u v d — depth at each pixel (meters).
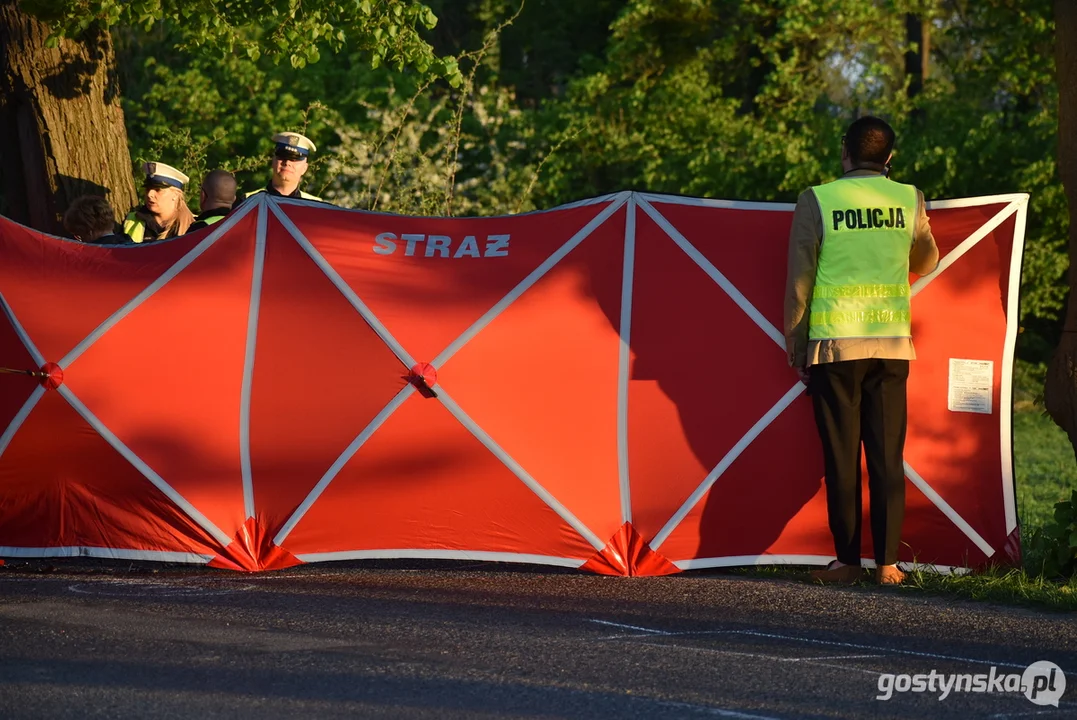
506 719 10.63
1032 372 49.91
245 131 45.22
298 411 16.83
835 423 15.89
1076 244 17.33
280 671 11.89
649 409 16.72
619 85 52.88
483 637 13.18
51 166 23.62
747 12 50.81
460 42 62.75
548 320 16.78
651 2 49.47
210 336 17.00
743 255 17.02
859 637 13.34
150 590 15.41
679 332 16.86
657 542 16.56
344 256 17.11
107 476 16.91
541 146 48.56
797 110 48.72
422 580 16.14
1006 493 16.75
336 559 16.75
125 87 46.84
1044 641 13.24
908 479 16.69
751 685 11.64
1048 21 44.81
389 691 11.34
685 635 13.35
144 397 16.92
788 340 15.92
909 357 15.81
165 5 24.75
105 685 11.43
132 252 17.31
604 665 12.20
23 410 16.97
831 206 15.83
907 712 10.98
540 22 62.22
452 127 33.62
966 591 15.36
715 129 49.50
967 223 16.78
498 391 16.66
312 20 24.97
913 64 57.72
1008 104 53.53
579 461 16.62
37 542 17.02
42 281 17.23
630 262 16.94
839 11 47.44
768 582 16.08
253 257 17.17
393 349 16.72
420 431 16.66
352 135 40.34
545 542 16.59
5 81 23.62
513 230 17.19
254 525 16.80
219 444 16.84
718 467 16.70
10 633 13.16
